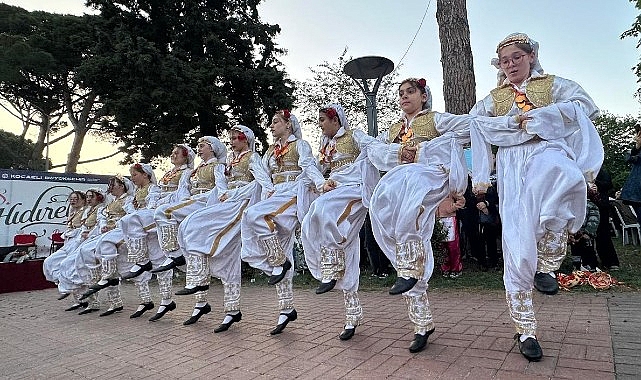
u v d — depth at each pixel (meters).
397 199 3.41
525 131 3.10
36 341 5.24
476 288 6.02
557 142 3.07
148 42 15.70
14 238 12.30
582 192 2.87
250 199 5.15
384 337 3.94
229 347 4.13
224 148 6.02
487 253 7.23
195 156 6.71
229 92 18.16
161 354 4.13
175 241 5.43
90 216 7.80
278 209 4.52
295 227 4.70
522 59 3.28
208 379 3.29
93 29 17.08
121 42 15.52
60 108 21.16
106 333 5.32
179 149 6.58
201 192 5.84
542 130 3.03
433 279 6.77
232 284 5.02
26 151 24.27
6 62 17.50
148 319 5.98
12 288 10.72
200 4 18.09
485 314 4.49
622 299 4.68
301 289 7.52
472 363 3.04
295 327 4.66
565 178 2.82
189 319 5.36
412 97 3.78
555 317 4.10
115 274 6.52
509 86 3.36
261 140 18.88
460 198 3.53
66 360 4.25
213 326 5.13
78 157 19.53
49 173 13.02
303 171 4.54
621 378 2.55
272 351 3.85
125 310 6.93
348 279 4.04
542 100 3.16
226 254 5.04
